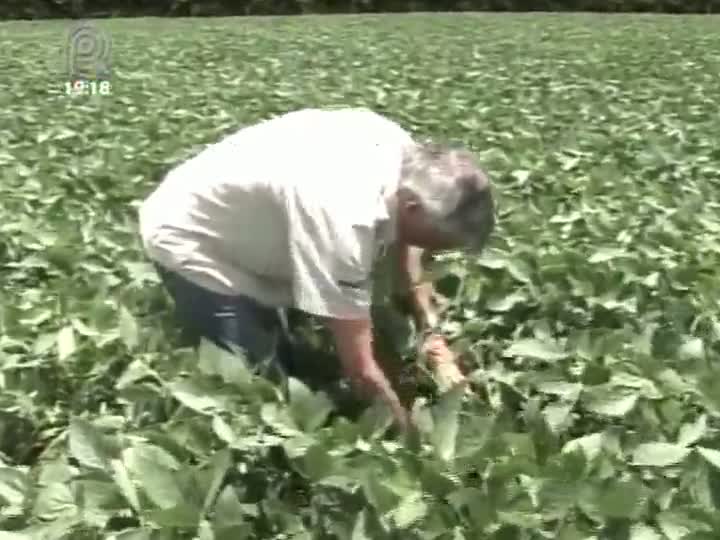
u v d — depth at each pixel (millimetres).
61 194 6770
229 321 4141
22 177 7434
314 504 3205
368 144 3756
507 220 5738
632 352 3729
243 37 22422
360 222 3572
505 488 2900
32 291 4871
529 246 5129
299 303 3654
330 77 13938
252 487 3322
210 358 3521
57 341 4066
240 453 3359
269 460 3365
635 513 2816
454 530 2877
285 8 33719
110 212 6266
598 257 4730
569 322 4348
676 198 6254
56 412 4070
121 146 8500
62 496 3098
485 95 11648
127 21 31609
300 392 3312
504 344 4277
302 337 4469
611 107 10656
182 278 4133
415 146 3801
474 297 4602
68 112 10711
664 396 3418
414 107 10617
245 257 4102
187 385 3404
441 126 9453
